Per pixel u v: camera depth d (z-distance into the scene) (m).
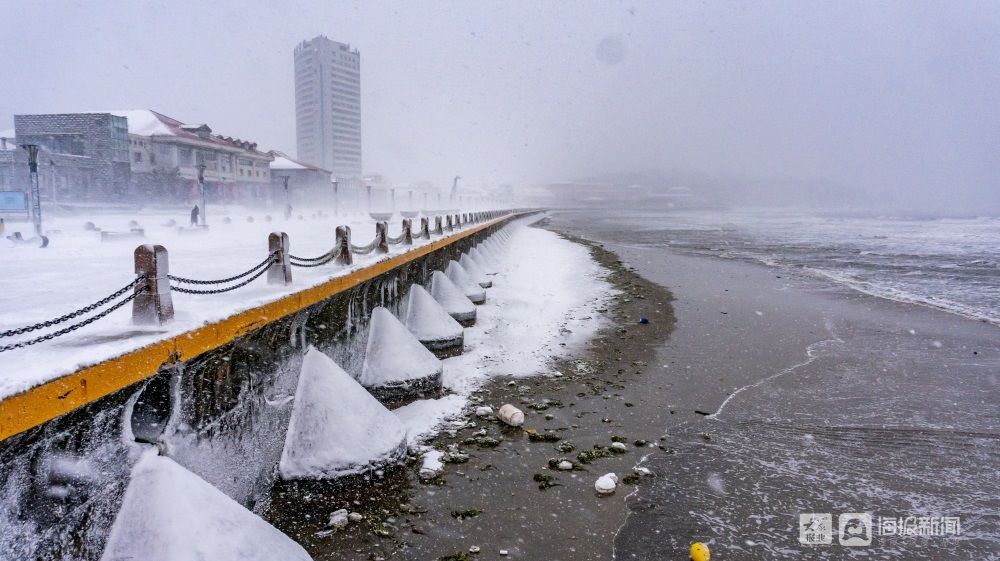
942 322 14.13
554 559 4.60
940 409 8.12
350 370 7.55
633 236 49.66
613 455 6.51
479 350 10.73
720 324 13.72
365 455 5.65
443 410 7.71
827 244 40.81
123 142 43.78
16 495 2.84
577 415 7.75
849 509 5.44
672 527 5.07
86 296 6.06
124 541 3.33
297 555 3.86
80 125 41.69
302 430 5.69
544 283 19.61
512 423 7.21
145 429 3.74
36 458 2.94
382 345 8.17
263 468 5.25
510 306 15.02
